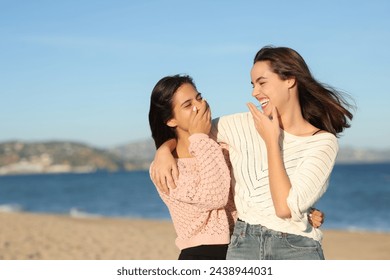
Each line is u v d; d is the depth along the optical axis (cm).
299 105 413
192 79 442
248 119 432
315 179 376
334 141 397
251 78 414
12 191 9006
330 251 1770
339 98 423
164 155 426
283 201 365
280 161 373
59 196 7200
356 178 9400
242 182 408
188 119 427
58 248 1573
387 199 5031
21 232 1920
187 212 416
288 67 398
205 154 406
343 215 3866
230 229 427
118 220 3039
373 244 1925
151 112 443
